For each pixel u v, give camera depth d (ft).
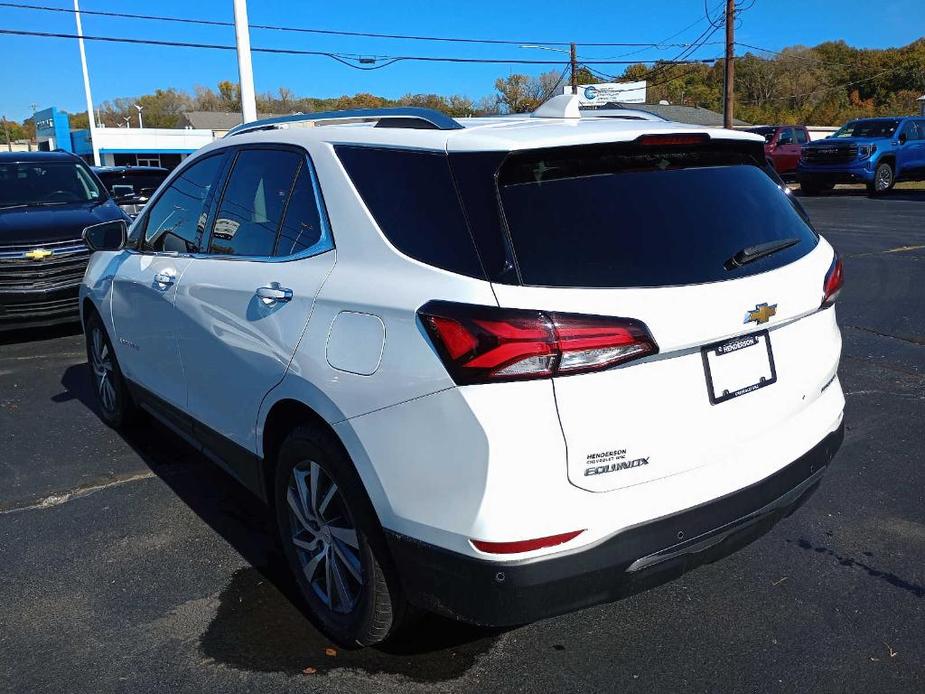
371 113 10.28
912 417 16.92
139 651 9.62
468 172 8.07
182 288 12.17
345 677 9.11
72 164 31.14
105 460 15.72
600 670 9.18
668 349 7.70
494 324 7.25
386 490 8.15
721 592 10.76
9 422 18.06
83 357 23.90
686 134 8.66
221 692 8.88
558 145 8.00
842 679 8.95
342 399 8.55
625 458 7.66
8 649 9.70
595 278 7.63
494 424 7.25
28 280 24.38
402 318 7.96
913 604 10.37
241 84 36.22
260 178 11.11
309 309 9.21
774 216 9.53
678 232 8.32
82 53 104.42
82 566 11.67
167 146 180.14
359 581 9.02
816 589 10.77
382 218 8.78
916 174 72.64
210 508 13.57
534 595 7.46
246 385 10.50
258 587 11.05
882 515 12.77
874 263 35.60
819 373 9.71
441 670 9.22
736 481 8.38
